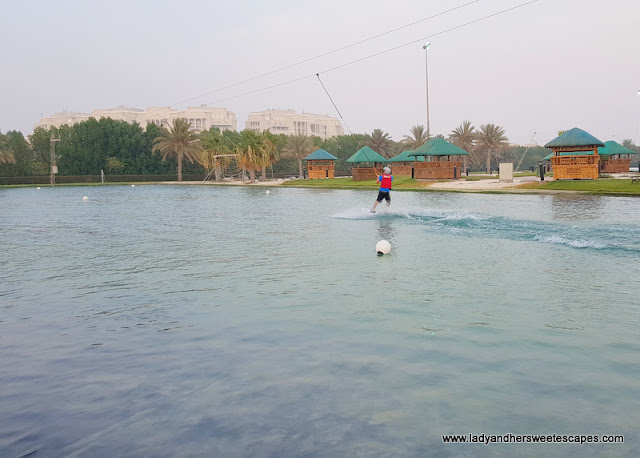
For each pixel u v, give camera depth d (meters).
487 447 2.75
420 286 6.79
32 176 83.69
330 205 24.64
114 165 89.56
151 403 3.39
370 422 3.05
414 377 3.72
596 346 4.35
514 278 7.21
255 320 5.34
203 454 2.75
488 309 5.59
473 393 3.43
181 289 6.99
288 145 94.44
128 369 4.02
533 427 2.96
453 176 45.91
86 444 2.89
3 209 26.23
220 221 17.55
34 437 3.00
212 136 86.25
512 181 36.25
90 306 6.14
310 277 7.59
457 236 12.01
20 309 6.05
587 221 13.89
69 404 3.42
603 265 8.09
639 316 5.24
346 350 4.34
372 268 8.20
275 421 3.09
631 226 12.67
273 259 9.32
